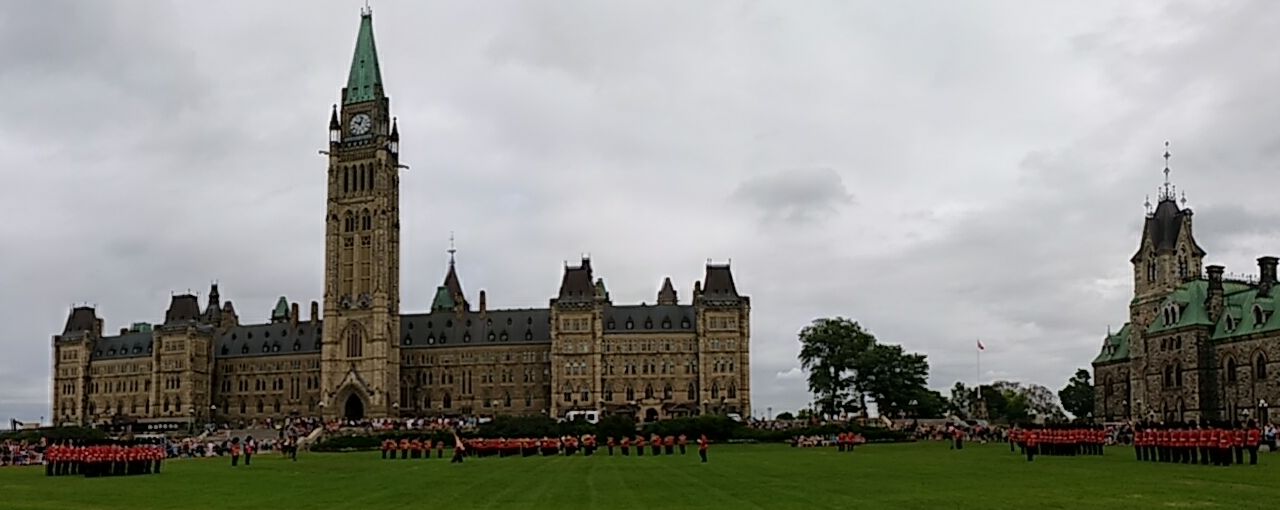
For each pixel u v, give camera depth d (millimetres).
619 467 102438
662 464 107875
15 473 105688
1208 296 183500
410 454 151125
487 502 64125
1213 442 90375
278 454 164000
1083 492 64188
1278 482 69438
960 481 75625
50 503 67125
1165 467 86750
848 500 61812
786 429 194500
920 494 65062
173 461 136500
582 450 155875
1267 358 168000
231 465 121375
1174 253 193250
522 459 126375
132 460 101625
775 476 84688
